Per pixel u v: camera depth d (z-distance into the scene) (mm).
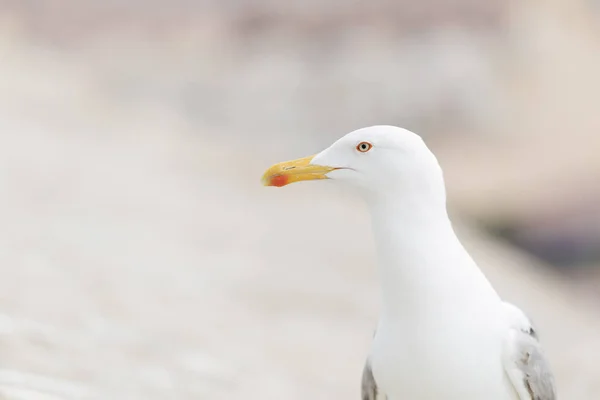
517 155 25891
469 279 5328
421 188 5375
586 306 19094
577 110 26875
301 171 5742
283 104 27125
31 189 15219
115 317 9812
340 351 11305
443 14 28078
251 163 23891
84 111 25000
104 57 29359
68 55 29656
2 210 13234
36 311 9055
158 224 15352
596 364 12805
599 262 23391
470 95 26734
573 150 25812
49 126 21750
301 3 28906
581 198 24219
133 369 8164
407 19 28016
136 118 25969
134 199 16672
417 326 5238
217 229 16219
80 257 11859
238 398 8383
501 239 23906
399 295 5316
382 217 5434
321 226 18594
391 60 27312
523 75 27438
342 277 14945
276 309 12484
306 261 15445
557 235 23750
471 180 24984
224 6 29750
